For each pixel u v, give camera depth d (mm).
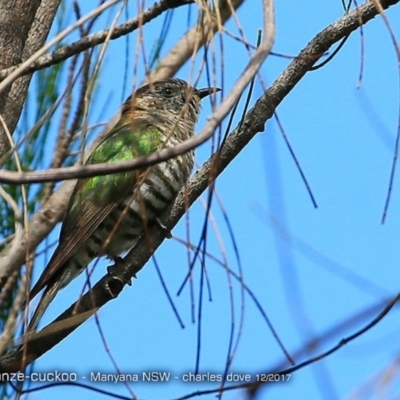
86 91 7035
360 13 8086
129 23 7742
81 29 7816
